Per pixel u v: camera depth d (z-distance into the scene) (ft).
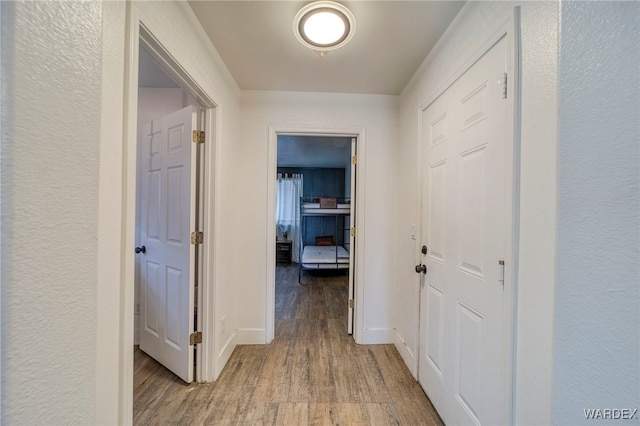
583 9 1.71
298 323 9.59
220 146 6.32
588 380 1.66
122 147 3.07
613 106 1.54
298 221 21.72
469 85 4.37
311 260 16.21
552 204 2.77
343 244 21.26
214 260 6.18
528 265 3.09
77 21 1.49
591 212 1.66
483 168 3.96
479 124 4.08
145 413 5.18
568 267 1.79
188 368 6.04
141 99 8.11
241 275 7.95
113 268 2.98
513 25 3.29
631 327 1.46
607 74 1.57
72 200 1.48
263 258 8.00
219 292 6.45
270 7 4.64
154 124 6.84
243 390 5.88
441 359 5.15
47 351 1.36
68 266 1.46
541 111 2.92
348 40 5.24
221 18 4.91
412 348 6.61
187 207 6.00
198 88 5.18
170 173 6.40
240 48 5.84
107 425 2.91
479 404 3.97
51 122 1.36
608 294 1.56
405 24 4.98
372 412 5.29
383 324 8.14
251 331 7.97
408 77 7.05
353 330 8.59
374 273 8.13
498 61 3.63
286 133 8.11
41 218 1.33
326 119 8.04
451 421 4.73
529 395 3.06
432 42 5.52
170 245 6.39
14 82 1.21
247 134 7.91
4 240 1.19
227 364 6.89
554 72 2.75
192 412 5.22
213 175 6.16
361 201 8.11
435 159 5.59
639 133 1.43
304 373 6.54
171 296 6.40
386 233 8.16
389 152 8.14
